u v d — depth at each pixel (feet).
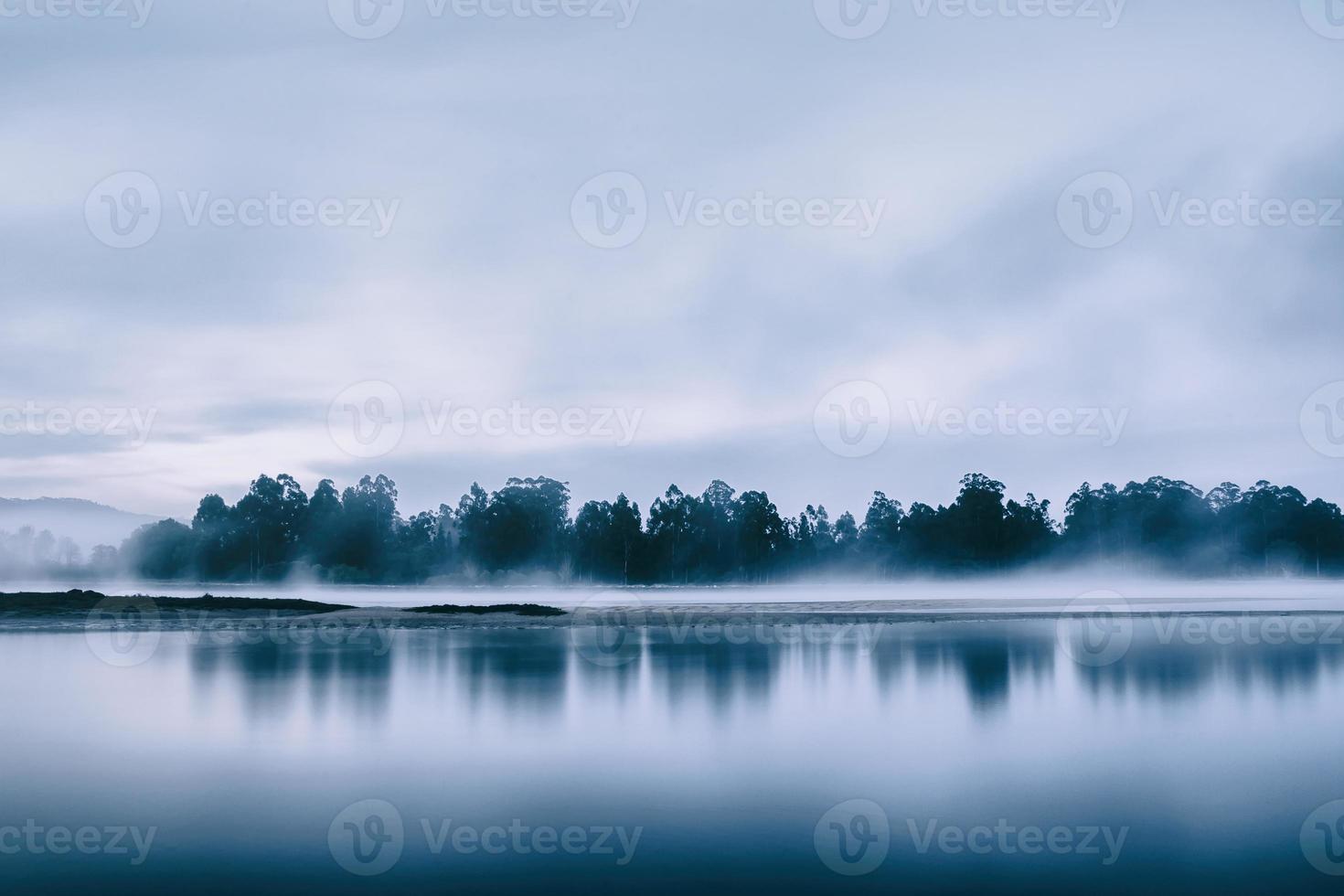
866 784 33.50
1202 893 23.56
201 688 57.62
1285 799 31.68
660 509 410.11
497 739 41.55
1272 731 43.24
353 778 34.35
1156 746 39.91
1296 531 440.45
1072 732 42.91
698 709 49.03
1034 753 38.58
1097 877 24.53
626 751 38.96
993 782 33.91
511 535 385.09
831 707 49.93
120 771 35.50
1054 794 32.35
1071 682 59.57
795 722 45.44
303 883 24.08
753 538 413.80
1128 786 33.24
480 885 23.95
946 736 42.09
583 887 23.88
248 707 50.19
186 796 31.94
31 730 43.93
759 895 23.31
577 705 50.52
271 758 37.73
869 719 46.21
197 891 23.59
